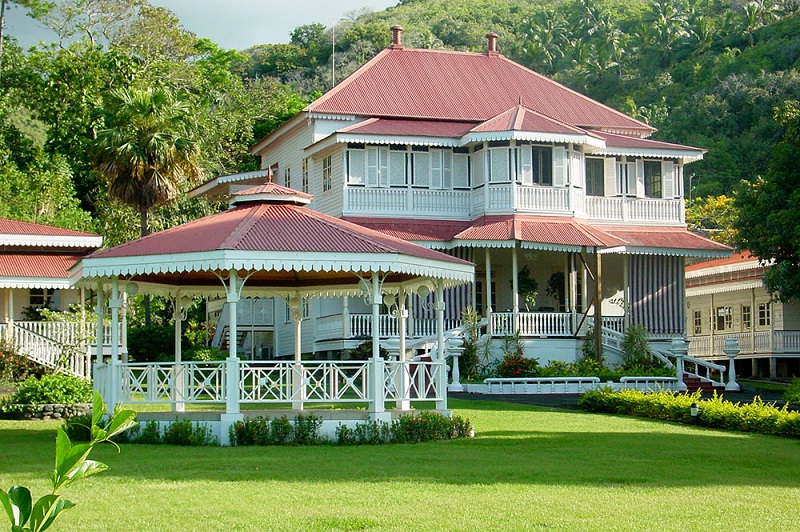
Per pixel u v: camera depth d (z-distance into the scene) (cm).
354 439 1953
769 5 10406
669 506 1274
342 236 2006
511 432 2156
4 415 2505
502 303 3950
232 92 6294
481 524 1147
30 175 5012
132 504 1254
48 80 5409
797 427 2131
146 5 6156
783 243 3666
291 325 4156
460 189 3894
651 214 4044
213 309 4869
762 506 1284
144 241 2053
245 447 1880
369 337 3603
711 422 2350
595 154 3981
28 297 3606
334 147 3894
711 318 5175
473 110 4184
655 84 9356
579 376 3316
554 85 4528
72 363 3262
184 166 4162
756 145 7569
